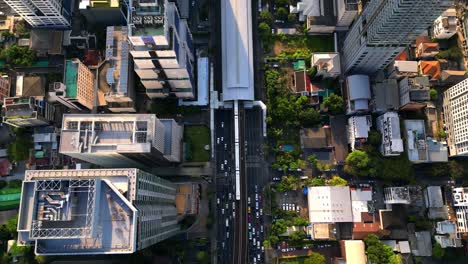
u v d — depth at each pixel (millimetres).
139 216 137250
